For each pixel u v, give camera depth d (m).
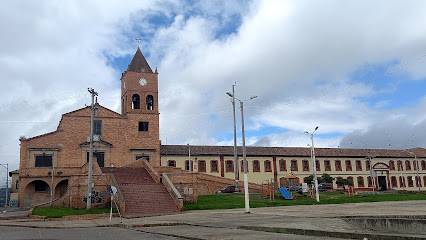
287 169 67.75
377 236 12.12
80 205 33.34
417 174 75.12
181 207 31.67
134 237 15.60
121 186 34.38
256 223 17.98
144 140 58.31
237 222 19.41
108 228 20.64
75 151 54.56
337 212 24.34
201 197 40.81
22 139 52.62
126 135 57.59
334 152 72.88
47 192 50.22
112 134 56.94
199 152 62.56
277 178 66.38
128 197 32.56
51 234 17.81
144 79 60.47
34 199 49.59
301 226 15.33
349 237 12.66
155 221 22.38
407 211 23.91
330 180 58.41
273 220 19.45
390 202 38.97
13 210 43.94
